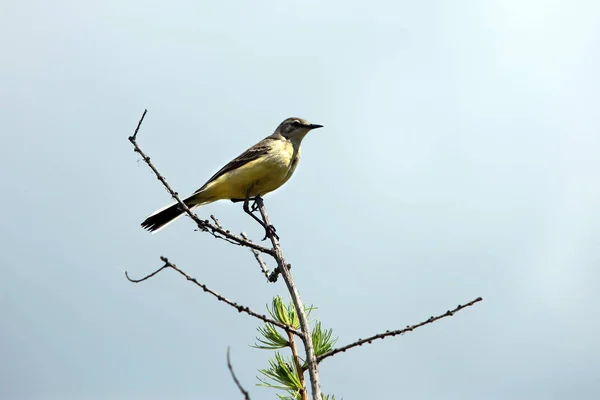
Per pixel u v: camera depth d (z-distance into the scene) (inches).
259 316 323.6
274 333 340.8
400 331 318.3
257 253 396.5
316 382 312.3
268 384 319.9
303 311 342.0
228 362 230.1
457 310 321.4
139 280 325.1
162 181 402.6
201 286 322.0
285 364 325.1
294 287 369.7
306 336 325.7
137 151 400.8
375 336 317.1
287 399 317.1
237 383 228.8
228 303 321.1
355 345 316.5
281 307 351.9
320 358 320.2
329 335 343.0
